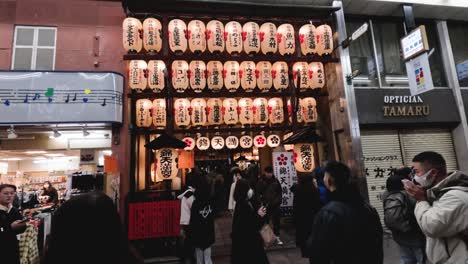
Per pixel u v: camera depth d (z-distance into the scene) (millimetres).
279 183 7543
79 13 8086
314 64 7828
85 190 6434
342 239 2178
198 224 5023
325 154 9492
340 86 8648
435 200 2336
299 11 8430
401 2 8828
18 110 6645
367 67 9328
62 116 6797
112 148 7430
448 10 9320
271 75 7586
